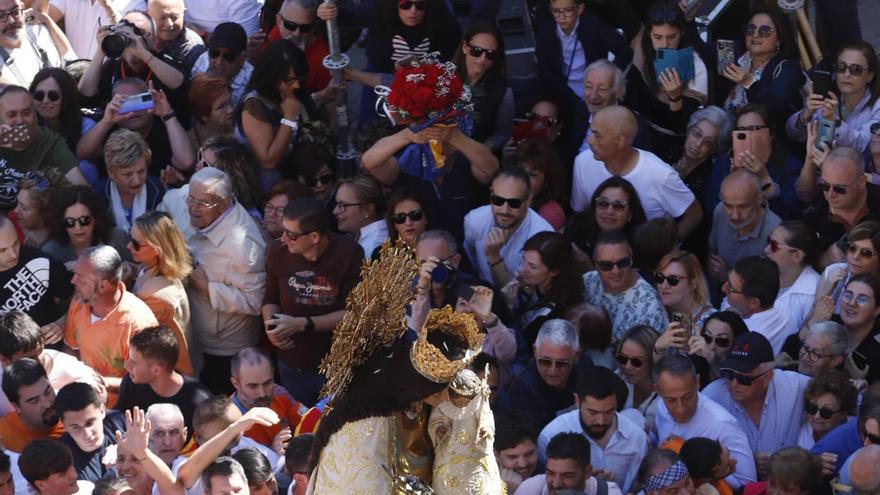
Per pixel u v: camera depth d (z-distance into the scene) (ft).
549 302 76.59
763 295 75.31
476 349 37.19
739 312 76.28
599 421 67.00
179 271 76.23
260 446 68.69
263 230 81.56
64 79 87.66
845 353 72.74
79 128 88.74
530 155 84.53
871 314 73.05
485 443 38.32
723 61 91.81
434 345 37.29
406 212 79.20
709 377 73.20
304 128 86.94
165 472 61.26
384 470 36.83
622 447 67.97
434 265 72.28
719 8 101.81
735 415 71.10
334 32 86.02
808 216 84.12
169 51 94.17
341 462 36.78
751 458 68.49
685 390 67.67
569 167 91.97
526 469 65.36
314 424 69.15
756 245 83.56
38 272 76.89
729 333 72.28
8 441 68.49
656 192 83.82
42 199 79.51
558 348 70.85
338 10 91.97
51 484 61.93
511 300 76.79
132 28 89.15
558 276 76.59
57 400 65.87
